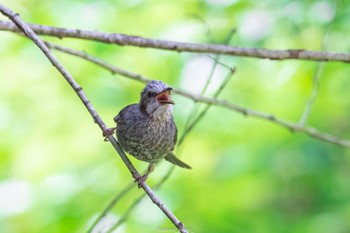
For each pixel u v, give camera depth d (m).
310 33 13.68
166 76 14.76
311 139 14.95
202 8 14.05
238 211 14.30
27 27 7.99
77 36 9.84
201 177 14.63
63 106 14.75
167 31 14.30
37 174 14.20
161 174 14.34
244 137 15.12
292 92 14.89
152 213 13.60
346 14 13.34
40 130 14.55
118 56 14.83
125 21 14.51
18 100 14.79
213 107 15.12
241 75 14.75
